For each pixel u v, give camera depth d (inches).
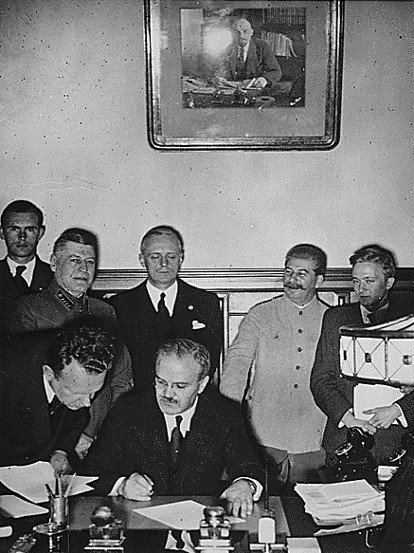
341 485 103.9
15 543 88.7
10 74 115.1
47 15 114.7
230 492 102.5
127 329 117.0
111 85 115.3
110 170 116.2
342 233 116.6
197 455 115.1
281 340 116.7
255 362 116.8
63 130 115.8
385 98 115.5
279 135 115.8
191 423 115.9
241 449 115.7
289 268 116.6
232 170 116.3
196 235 116.6
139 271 117.0
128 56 115.0
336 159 116.2
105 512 91.9
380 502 97.9
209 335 116.9
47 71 115.2
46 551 87.4
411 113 115.7
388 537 93.9
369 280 116.5
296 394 116.7
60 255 116.7
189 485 114.0
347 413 115.4
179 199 116.4
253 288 117.0
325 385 116.1
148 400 116.4
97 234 116.8
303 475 115.9
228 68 114.8
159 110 115.4
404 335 112.7
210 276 117.0
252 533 91.2
